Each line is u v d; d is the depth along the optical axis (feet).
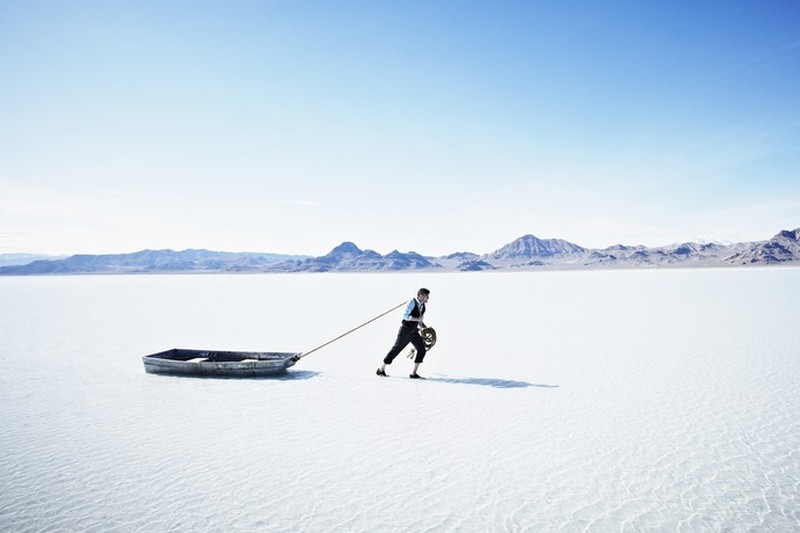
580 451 18.06
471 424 21.01
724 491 14.99
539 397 25.23
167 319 65.67
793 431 19.97
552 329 52.11
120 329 54.70
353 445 18.58
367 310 80.33
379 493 14.75
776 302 80.74
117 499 14.35
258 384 28.14
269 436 19.54
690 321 56.90
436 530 12.73
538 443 18.83
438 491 14.90
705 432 19.99
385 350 40.34
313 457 17.43
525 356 36.65
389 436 19.54
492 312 73.46
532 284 197.67
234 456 17.52
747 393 25.64
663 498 14.56
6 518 13.26
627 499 14.48
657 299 94.84
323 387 27.50
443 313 72.43
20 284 239.09
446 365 33.60
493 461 17.13
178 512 13.57
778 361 33.42
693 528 12.92
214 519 13.21
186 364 30.40
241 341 45.50
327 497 14.49
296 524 12.98
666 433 19.90
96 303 99.35
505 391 26.50
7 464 16.84
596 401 24.47
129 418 21.84
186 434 19.76
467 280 280.51
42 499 14.37
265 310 80.53
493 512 13.67
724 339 43.16
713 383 27.84
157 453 17.79
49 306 91.15
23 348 41.37
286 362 30.35
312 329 54.34
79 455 17.62
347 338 47.21
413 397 25.31
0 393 26.22
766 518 13.43
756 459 17.29
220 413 22.57
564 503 14.23
